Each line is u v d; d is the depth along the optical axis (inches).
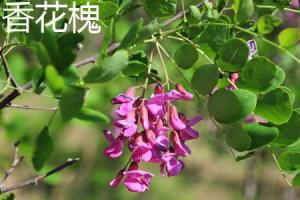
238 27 23.4
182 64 23.2
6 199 27.7
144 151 21.8
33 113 45.6
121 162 88.8
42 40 18.6
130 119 21.9
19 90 24.1
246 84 22.5
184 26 23.6
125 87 57.2
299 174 23.2
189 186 110.0
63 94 17.9
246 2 23.6
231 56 22.3
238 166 116.5
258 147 21.9
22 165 59.7
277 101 22.2
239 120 21.5
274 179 104.6
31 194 94.6
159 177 107.4
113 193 91.9
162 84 23.1
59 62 18.5
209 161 118.5
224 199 108.1
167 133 22.9
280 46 23.6
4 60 24.5
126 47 21.0
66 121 18.1
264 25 23.4
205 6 24.2
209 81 22.1
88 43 78.8
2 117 38.5
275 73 22.2
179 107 48.4
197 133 23.0
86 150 90.7
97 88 56.5
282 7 26.5
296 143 23.0
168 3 22.9
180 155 22.6
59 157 85.9
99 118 20.4
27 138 33.8
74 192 90.7
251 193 75.4
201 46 23.5
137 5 26.0
